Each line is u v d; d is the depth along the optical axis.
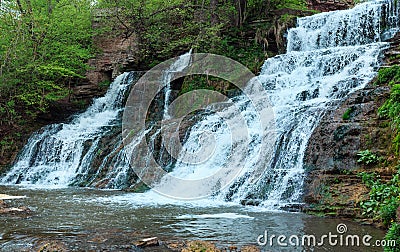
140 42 23.55
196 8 22.56
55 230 7.16
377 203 7.95
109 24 24.83
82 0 27.06
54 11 25.42
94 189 13.95
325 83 13.64
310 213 8.77
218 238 6.65
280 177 10.27
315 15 18.97
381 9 16.78
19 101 22.36
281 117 12.42
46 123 22.42
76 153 17.33
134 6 22.72
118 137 17.19
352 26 17.59
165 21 23.31
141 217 8.45
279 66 17.08
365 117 10.18
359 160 9.20
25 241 6.43
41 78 23.42
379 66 13.19
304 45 18.84
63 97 23.11
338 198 8.73
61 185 15.59
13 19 23.03
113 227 7.46
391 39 15.48
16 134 20.66
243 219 8.16
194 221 8.05
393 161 8.73
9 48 21.59
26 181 16.83
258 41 19.50
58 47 23.95
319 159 10.02
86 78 24.89
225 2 21.53
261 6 21.38
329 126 10.43
